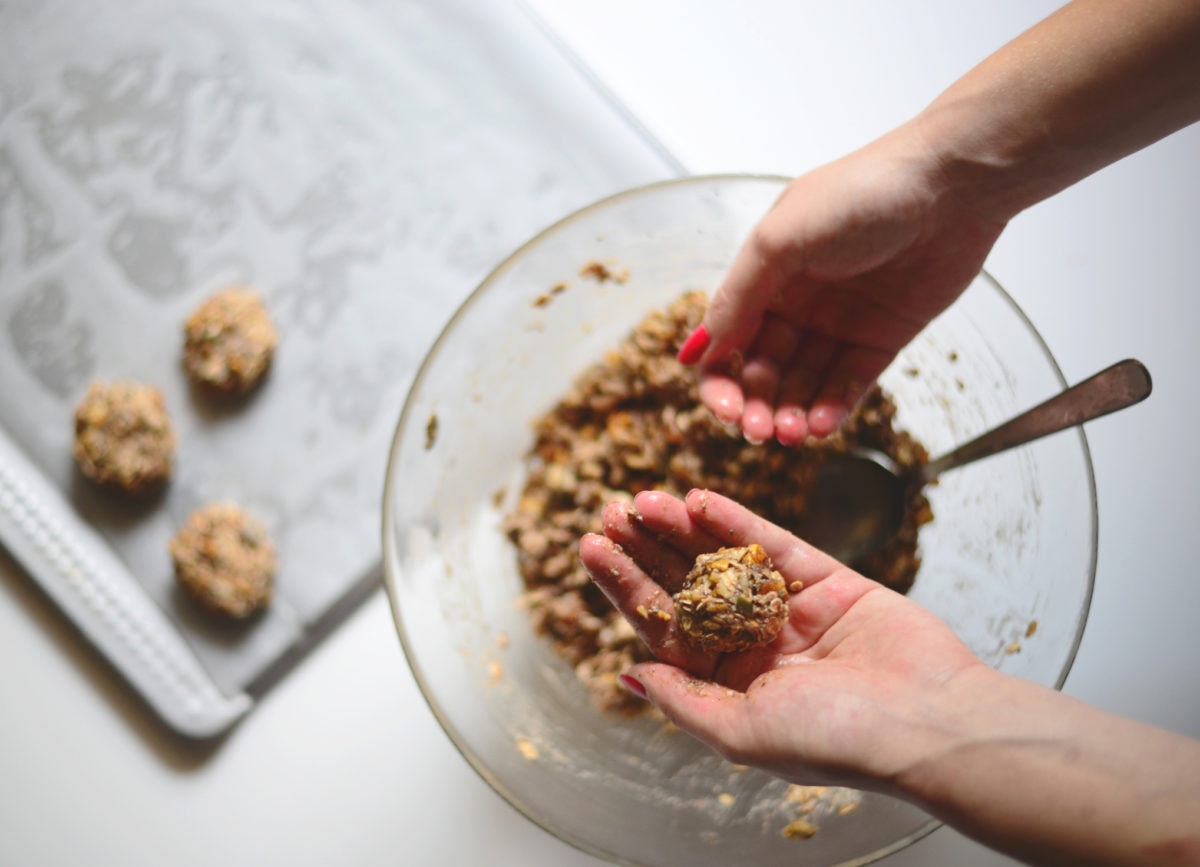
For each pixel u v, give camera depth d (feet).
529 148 1.79
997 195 1.47
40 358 1.74
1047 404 1.38
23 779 1.68
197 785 1.68
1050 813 1.19
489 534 1.71
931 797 1.24
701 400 1.67
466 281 1.78
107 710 1.69
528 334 1.70
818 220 1.46
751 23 1.80
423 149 1.79
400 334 1.76
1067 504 1.55
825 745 1.28
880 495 1.60
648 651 1.64
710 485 1.65
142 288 1.76
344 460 1.73
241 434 1.73
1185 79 1.35
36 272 1.76
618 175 1.78
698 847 1.57
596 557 1.50
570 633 1.66
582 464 1.69
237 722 1.68
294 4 1.80
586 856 1.67
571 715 1.65
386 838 1.67
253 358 1.71
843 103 1.79
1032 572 1.57
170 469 1.71
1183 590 1.72
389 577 1.53
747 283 1.53
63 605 1.68
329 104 1.79
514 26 1.79
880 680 1.31
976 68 1.42
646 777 1.62
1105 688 1.70
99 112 1.79
